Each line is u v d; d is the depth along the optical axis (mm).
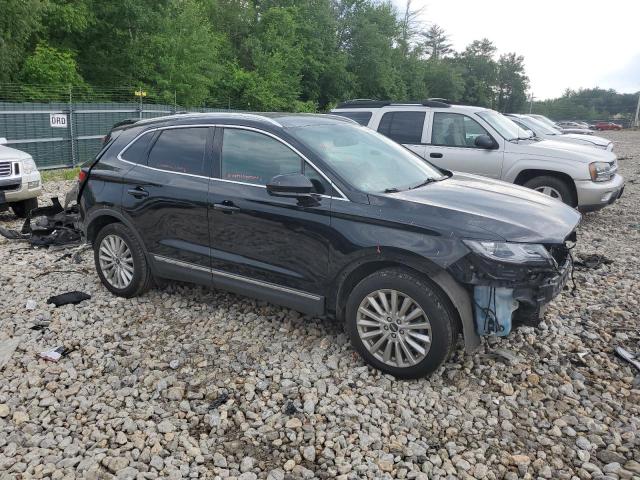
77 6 25500
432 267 3641
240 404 3689
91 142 17953
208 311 5109
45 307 5191
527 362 4199
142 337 4617
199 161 4812
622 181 9070
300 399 3732
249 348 4395
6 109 15141
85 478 3006
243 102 34969
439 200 4000
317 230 4070
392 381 3912
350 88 44938
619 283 5957
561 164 8312
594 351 4395
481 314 3641
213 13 38719
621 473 3027
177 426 3465
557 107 116500
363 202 3963
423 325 3736
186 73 28984
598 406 3674
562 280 3863
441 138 9008
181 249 4871
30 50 25188
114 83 28016
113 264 5418
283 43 37906
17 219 9281
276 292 4391
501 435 3383
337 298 4102
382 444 3287
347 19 45625
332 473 3051
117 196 5219
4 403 3703
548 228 3795
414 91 55094
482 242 3572
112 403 3684
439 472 3061
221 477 3027
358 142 4859
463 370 4074
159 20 28719
